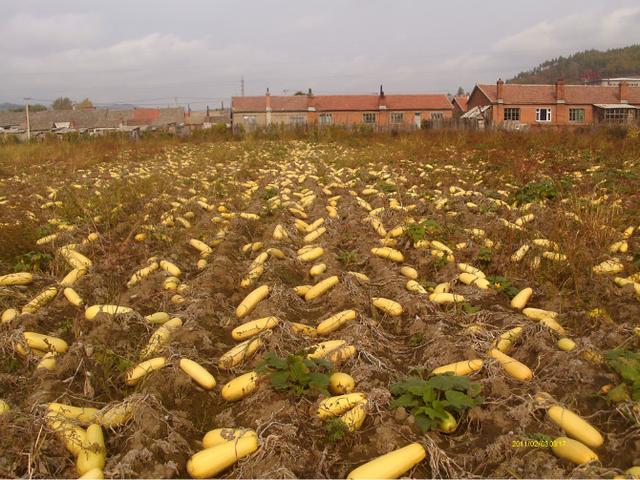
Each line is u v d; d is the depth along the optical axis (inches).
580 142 874.8
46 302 243.1
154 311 238.4
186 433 153.3
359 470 131.7
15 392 172.6
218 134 1616.6
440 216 386.0
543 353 185.3
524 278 269.4
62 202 464.1
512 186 518.6
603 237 306.3
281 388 161.5
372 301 234.4
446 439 148.8
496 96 2262.6
